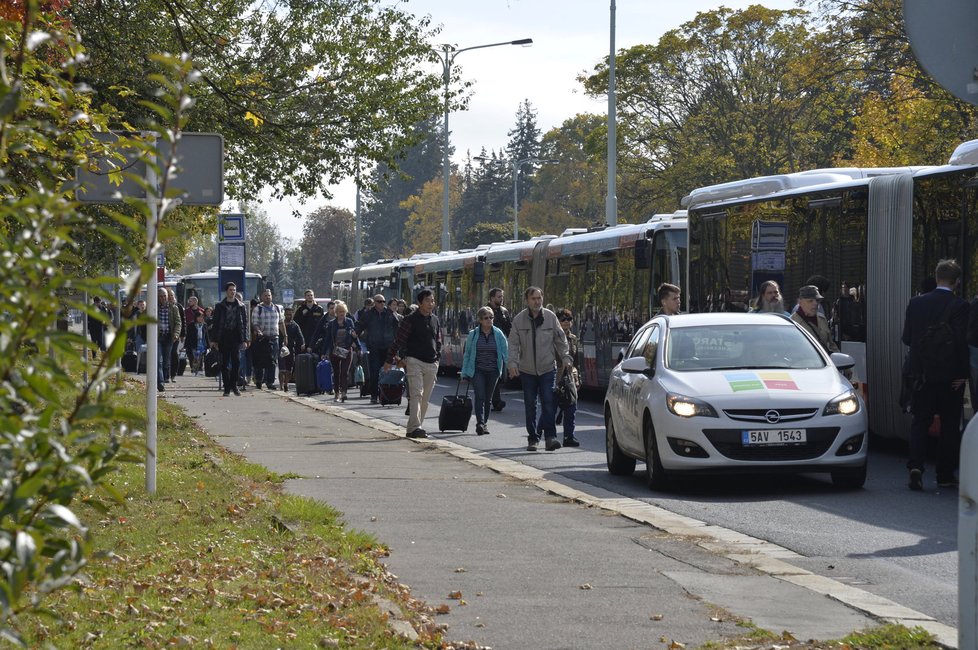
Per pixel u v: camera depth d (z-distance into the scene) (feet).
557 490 50.39
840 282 71.72
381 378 101.71
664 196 228.22
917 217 65.46
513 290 136.15
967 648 20.56
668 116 223.71
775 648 25.03
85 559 12.98
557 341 69.87
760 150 207.10
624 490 53.06
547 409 69.21
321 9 90.27
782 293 78.07
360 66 92.17
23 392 12.83
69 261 14.32
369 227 654.94
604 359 111.55
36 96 31.89
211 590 29.86
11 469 12.45
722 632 26.81
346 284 215.51
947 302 51.62
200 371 159.84
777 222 79.00
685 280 100.12
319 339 117.19
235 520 40.27
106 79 76.74
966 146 62.28
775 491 52.26
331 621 27.12
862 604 29.50
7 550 12.39
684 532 40.42
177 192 13.84
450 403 77.51
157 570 32.22
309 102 91.45
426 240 568.41
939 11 19.77
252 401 101.96
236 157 92.68
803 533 41.70
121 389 13.44
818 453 51.01
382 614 27.78
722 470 50.65
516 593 30.96
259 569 32.89
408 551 36.96
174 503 43.01
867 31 150.20
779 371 53.31
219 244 112.37
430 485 52.21
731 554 36.42
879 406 68.33
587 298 116.06
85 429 13.80
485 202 595.47
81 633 25.81
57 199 13.53
